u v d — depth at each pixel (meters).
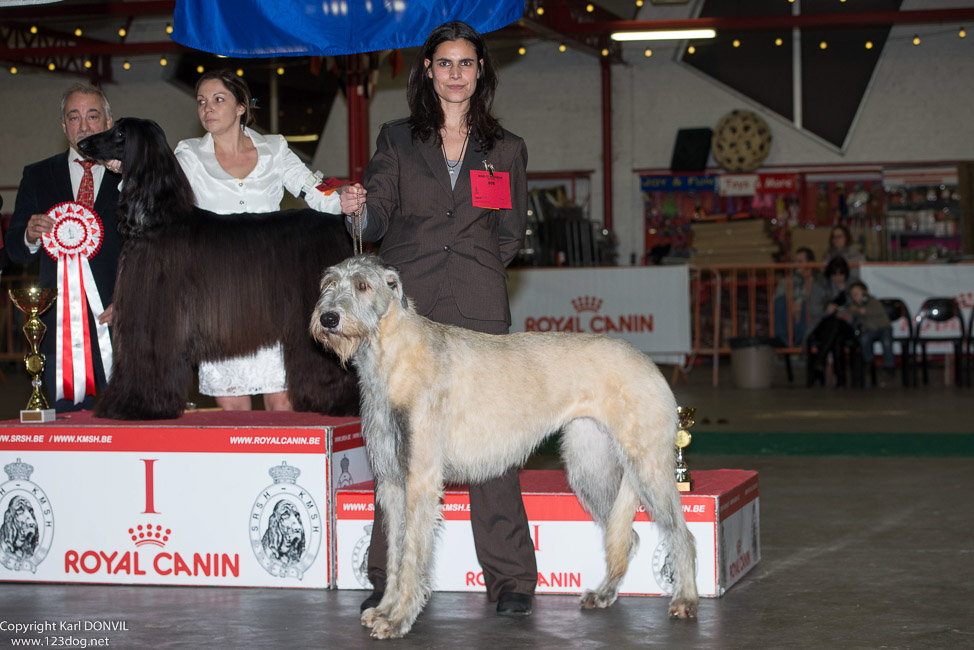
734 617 3.66
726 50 17.22
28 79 17.86
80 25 16.66
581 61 17.67
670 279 12.31
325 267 4.45
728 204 17.47
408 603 3.43
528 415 3.55
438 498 3.46
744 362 12.20
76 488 4.23
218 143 4.72
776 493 6.08
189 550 4.17
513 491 3.86
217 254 4.30
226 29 5.25
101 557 4.21
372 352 3.42
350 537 4.11
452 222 3.80
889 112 16.92
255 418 4.42
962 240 16.61
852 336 11.91
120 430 4.18
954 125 16.75
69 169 4.95
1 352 14.97
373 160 3.87
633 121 17.58
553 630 3.54
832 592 3.97
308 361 4.50
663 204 17.62
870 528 5.12
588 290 12.54
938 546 4.72
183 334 4.27
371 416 3.48
